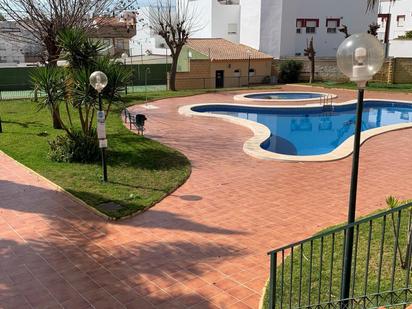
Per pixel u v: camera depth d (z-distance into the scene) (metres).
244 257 6.81
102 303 5.65
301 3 40.34
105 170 10.32
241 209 8.84
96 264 6.65
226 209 8.84
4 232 7.76
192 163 12.41
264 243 7.29
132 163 12.03
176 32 36.19
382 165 12.12
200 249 7.11
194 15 44.94
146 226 8.03
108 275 6.33
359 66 4.03
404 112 24.77
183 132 17.05
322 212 8.63
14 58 43.16
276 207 8.93
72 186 10.01
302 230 7.78
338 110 24.81
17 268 6.54
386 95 28.92
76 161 12.12
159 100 27.22
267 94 30.69
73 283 6.12
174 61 32.91
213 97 28.89
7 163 12.12
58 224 8.12
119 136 15.48
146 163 12.05
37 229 7.89
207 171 11.58
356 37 4.07
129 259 6.80
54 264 6.66
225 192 9.88
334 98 27.73
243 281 6.12
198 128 17.92
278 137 18.86
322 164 12.27
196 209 8.84
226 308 5.50
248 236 7.57
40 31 16.09
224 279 6.18
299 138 18.69
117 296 5.80
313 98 27.80
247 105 24.62
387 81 34.66
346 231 4.29
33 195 9.60
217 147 14.40
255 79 38.38
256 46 40.88
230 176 11.12
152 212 8.70
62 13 16.03
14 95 30.33
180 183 10.41
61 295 5.83
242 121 19.09
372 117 23.34
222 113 24.45
